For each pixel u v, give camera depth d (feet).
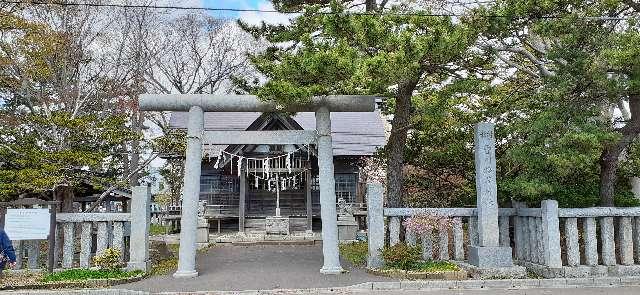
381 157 51.01
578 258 36.06
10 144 44.73
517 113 45.42
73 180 44.16
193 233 37.60
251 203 76.79
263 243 61.93
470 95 49.11
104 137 46.32
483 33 38.50
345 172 78.07
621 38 34.04
